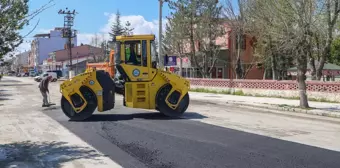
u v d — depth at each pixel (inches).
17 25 267.1
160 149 348.8
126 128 469.4
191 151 340.2
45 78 755.4
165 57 628.7
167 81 570.6
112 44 700.7
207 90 1205.1
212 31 1405.0
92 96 547.2
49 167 287.7
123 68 565.9
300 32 657.6
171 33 1460.4
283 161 304.0
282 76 1473.9
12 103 842.2
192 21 1406.3
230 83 1122.0
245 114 634.2
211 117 585.0
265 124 512.4
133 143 376.5
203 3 1382.9
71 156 322.3
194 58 1440.7
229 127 480.1
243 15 1192.8
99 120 542.0
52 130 456.4
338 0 725.9
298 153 332.8
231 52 1489.9
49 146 363.3
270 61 1403.8
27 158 315.6
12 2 264.5
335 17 742.5
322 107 711.1
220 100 901.8
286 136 417.1
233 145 365.7
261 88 1023.0
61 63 3690.9
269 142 381.7
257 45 1357.0
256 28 1096.8
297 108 693.3
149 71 568.7
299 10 649.6
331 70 1498.5
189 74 1654.8
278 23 700.7
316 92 858.1
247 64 1547.7
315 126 499.2
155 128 469.4
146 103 569.3
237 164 295.0
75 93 539.5
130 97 568.4
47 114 621.6
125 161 305.0
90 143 377.4
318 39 791.1
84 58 3533.5
